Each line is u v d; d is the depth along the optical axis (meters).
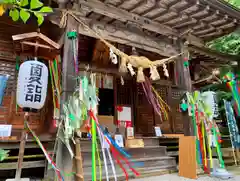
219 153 5.76
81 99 3.96
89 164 4.35
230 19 6.32
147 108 8.78
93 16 5.44
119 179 4.42
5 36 6.02
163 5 5.51
